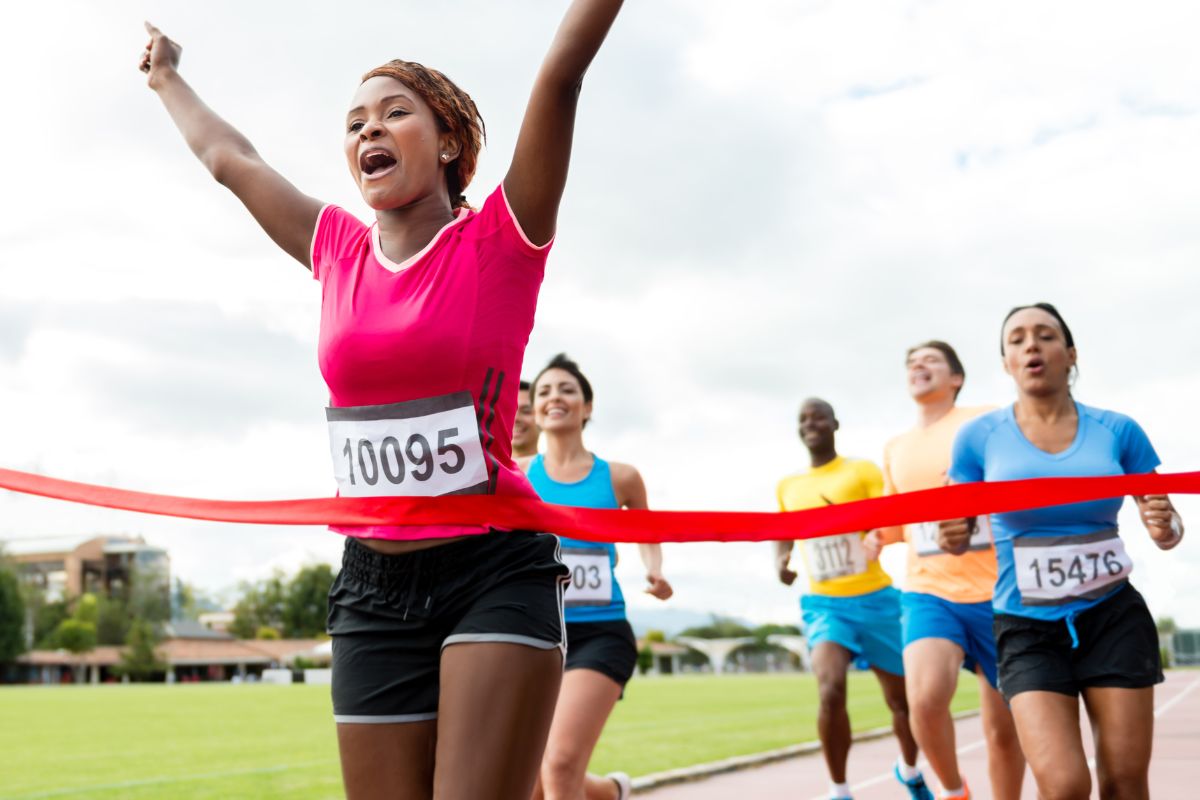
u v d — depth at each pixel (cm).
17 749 1226
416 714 234
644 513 247
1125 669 368
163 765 1015
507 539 233
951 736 561
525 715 221
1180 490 262
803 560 702
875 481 730
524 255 233
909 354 668
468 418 230
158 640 10200
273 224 269
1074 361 426
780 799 754
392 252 244
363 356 234
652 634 13425
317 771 930
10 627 8938
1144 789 362
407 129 240
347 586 242
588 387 564
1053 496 258
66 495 280
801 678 6012
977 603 560
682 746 1143
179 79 303
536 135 225
